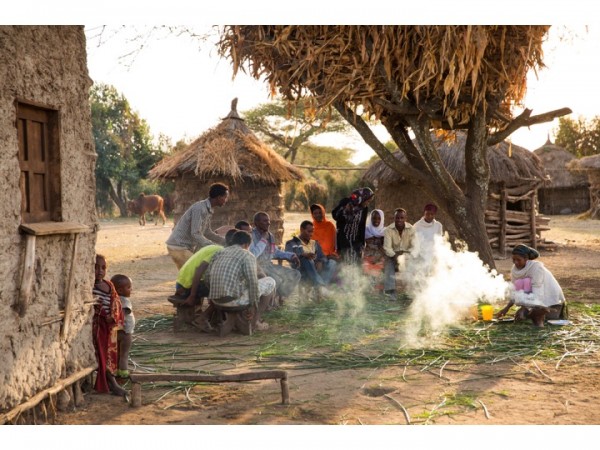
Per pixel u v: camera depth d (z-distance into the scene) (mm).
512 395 4668
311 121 8430
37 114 4363
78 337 4699
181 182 15844
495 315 7406
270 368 5512
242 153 15414
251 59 8047
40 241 4215
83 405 4582
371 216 9812
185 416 4332
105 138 44906
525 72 7797
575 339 6348
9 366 3869
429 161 8586
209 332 7031
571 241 18766
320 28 7402
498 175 14273
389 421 4160
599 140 51312
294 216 34094
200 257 7066
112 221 37844
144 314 8195
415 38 7191
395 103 8031
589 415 4215
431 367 5465
